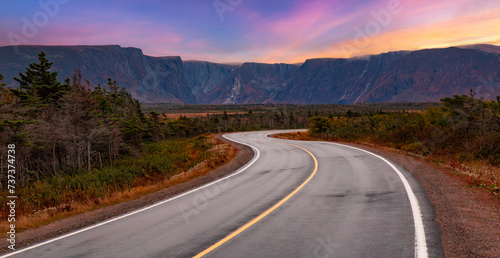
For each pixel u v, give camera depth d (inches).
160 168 893.2
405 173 421.7
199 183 464.1
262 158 767.7
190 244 203.9
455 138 648.4
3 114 875.4
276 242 198.1
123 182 669.9
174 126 2832.2
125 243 213.0
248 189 390.3
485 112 725.3
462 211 233.8
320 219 241.8
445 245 176.2
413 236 192.5
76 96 1123.9
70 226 269.0
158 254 188.9
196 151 1337.4
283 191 362.6
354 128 1612.9
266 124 4111.7
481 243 173.3
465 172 403.2
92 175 743.7
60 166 1107.9
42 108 1218.0
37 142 1014.4
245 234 217.8
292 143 1182.9
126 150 1407.5
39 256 197.3
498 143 544.1
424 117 982.4
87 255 193.8
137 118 1633.9
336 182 395.2
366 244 185.3
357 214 248.5
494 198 267.1
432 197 284.2
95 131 1099.3
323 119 1822.1
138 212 306.0
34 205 437.1
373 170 467.8
